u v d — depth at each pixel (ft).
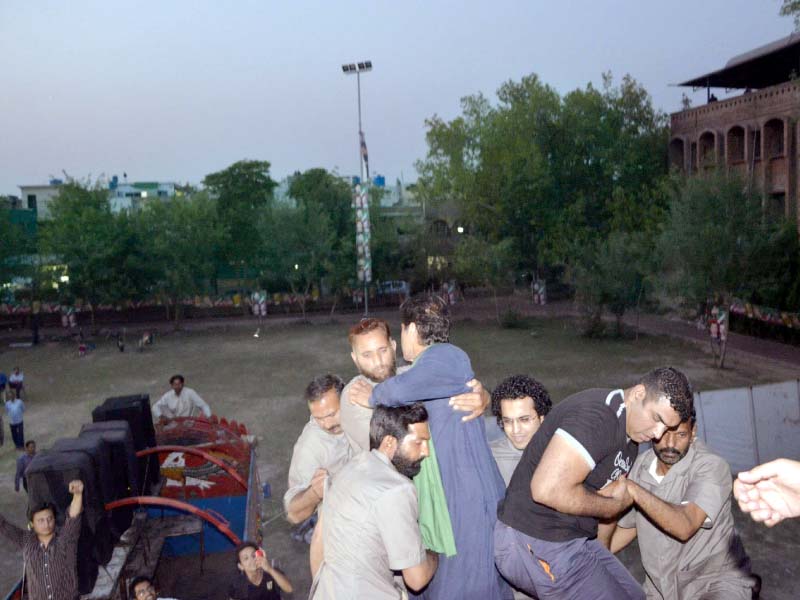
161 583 38.24
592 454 8.80
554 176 184.96
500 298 210.59
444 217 223.71
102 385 103.81
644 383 9.59
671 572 13.58
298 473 14.47
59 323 178.29
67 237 156.97
